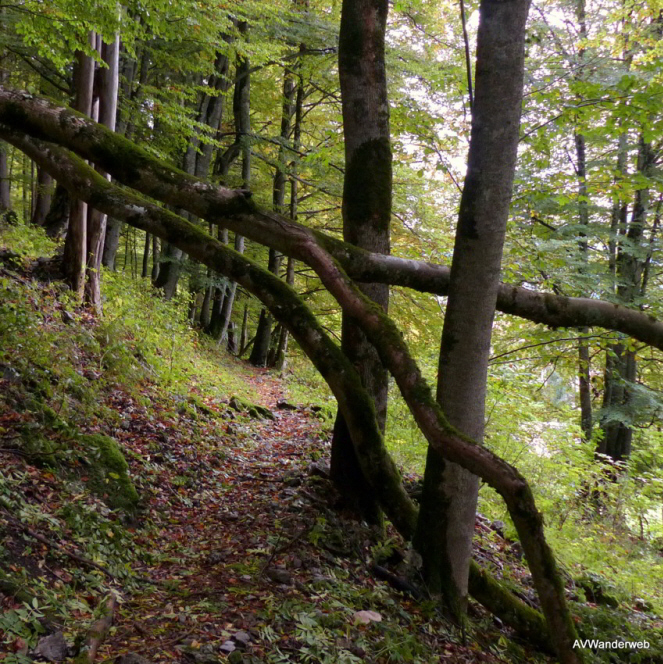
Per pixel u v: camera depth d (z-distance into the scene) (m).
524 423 8.63
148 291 12.25
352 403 4.67
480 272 4.16
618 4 10.73
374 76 5.34
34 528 3.76
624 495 9.04
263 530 4.98
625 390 12.35
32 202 20.36
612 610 5.77
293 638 3.31
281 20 12.74
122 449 5.78
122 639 3.08
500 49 4.01
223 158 18.06
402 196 14.02
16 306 6.70
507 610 4.62
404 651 3.49
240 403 10.10
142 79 15.11
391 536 5.60
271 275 4.31
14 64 15.30
